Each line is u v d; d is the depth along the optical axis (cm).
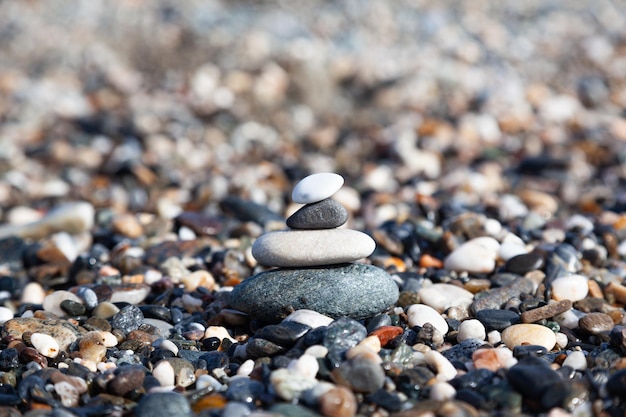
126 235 669
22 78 1340
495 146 1090
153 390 344
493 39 1500
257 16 1523
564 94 1287
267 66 1308
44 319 434
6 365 380
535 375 330
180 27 1480
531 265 504
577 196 858
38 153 1045
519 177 945
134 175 923
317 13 1559
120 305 474
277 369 349
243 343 409
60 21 1563
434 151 1045
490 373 347
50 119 1194
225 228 677
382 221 724
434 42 1473
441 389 330
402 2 1630
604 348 379
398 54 1416
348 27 1512
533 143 1088
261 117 1215
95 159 1028
